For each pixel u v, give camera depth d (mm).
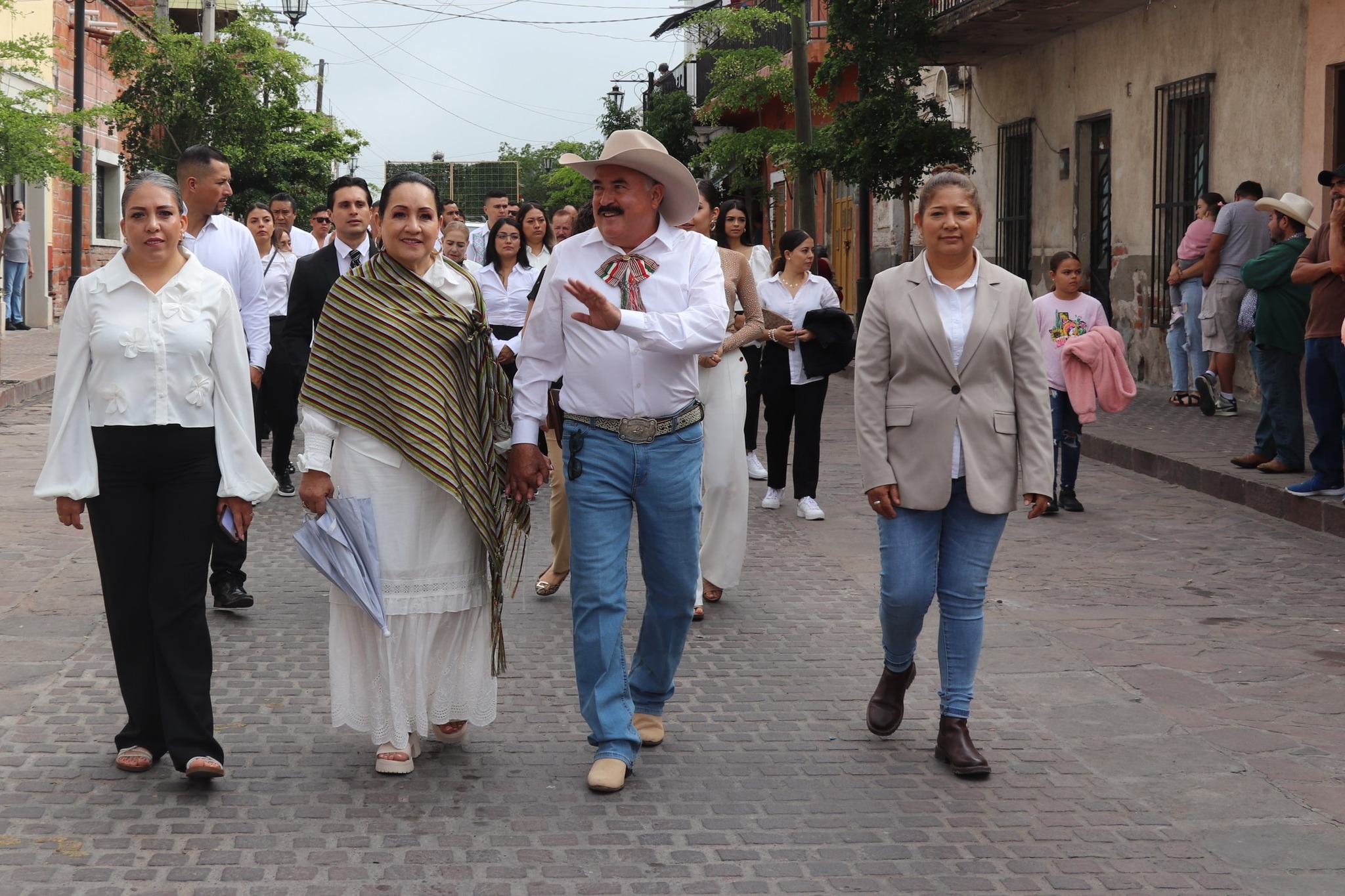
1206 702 5711
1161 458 11211
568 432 4824
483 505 4836
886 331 5000
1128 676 6047
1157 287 15617
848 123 18594
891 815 4559
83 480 4574
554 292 4871
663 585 4984
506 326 9383
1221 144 14242
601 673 4805
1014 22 16984
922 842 4348
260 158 28281
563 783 4805
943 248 4914
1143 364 16109
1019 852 4281
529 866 4141
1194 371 13836
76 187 24297
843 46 18688
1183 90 15000
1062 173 17984
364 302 4750
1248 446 11617
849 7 18203
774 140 24812
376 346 4715
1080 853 4281
